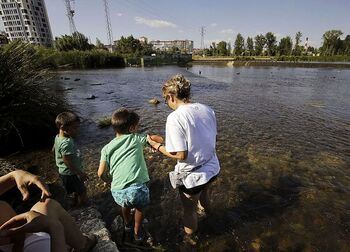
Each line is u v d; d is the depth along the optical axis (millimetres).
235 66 55438
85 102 11461
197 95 14023
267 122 8438
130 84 18578
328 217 3645
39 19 125438
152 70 34969
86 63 39094
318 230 3396
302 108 10820
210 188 4312
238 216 3648
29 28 116438
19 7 112125
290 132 7410
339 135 7203
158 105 11000
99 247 2887
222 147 6102
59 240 2000
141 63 47562
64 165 3473
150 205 3865
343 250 3080
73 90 14867
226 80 23031
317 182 4570
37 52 7852
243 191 4250
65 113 3406
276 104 11609
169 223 3494
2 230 1865
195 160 2723
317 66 48875
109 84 18312
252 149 6016
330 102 12305
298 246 3133
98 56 40625
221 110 10180
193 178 2777
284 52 85062
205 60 73750
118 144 2977
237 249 3080
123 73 28781
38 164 5148
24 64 6672
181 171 2830
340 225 3490
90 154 5617
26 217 2016
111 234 3277
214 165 2902
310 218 3621
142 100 12172
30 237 1921
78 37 57062
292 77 27016
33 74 6840
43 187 2270
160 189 4285
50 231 1977
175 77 2777
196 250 3062
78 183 3645
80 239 2570
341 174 4875
